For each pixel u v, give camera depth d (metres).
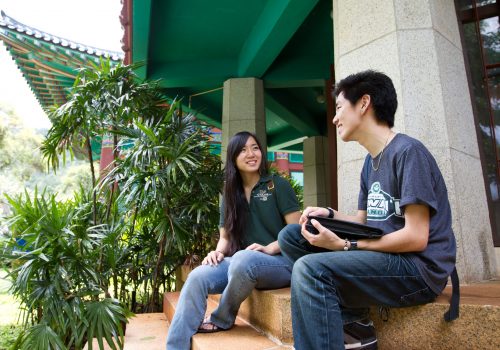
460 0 2.42
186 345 1.57
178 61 5.21
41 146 3.43
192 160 3.14
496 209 2.19
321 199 7.05
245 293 1.57
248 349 1.38
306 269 1.08
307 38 4.70
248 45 4.64
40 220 2.34
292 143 8.54
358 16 2.18
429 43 1.94
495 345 1.08
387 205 1.19
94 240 2.72
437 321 1.18
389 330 1.27
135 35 4.28
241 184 1.93
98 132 3.46
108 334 2.13
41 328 2.15
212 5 4.03
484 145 2.28
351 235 1.15
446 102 1.89
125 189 2.91
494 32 2.38
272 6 3.78
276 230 1.82
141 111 3.54
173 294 3.08
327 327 1.02
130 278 3.62
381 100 1.23
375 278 1.07
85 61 5.73
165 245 3.39
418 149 1.13
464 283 1.69
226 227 1.88
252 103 4.84
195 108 6.37
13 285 2.34
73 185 22.83
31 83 6.79
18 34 5.25
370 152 1.29
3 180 18.88
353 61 2.17
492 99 2.33
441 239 1.11
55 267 2.33
